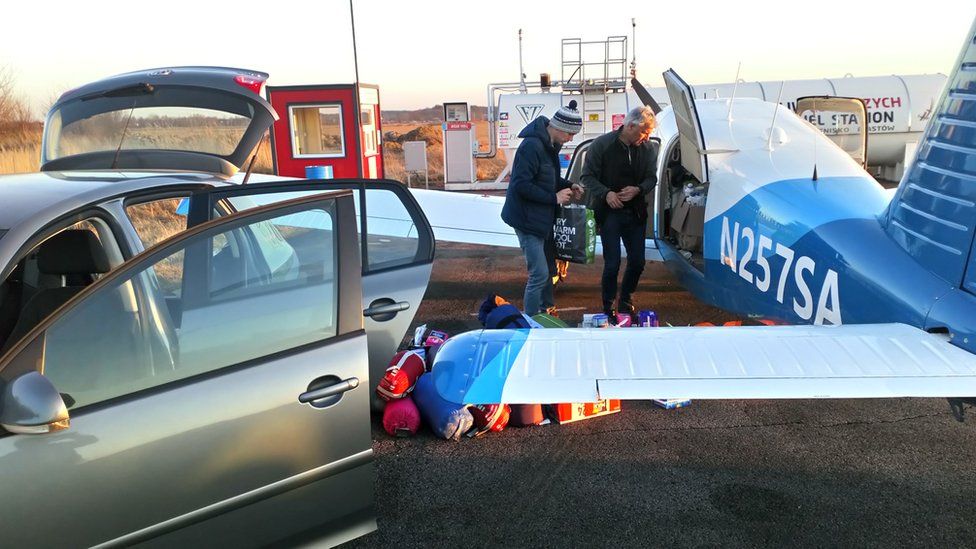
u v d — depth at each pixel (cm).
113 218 267
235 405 211
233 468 212
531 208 480
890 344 251
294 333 228
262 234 255
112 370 204
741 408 406
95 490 193
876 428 374
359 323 236
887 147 1388
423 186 1711
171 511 204
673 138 555
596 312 584
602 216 523
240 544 217
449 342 257
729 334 260
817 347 247
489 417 367
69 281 293
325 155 1081
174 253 217
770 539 276
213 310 221
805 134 456
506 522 292
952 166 280
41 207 240
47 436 187
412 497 313
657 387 216
